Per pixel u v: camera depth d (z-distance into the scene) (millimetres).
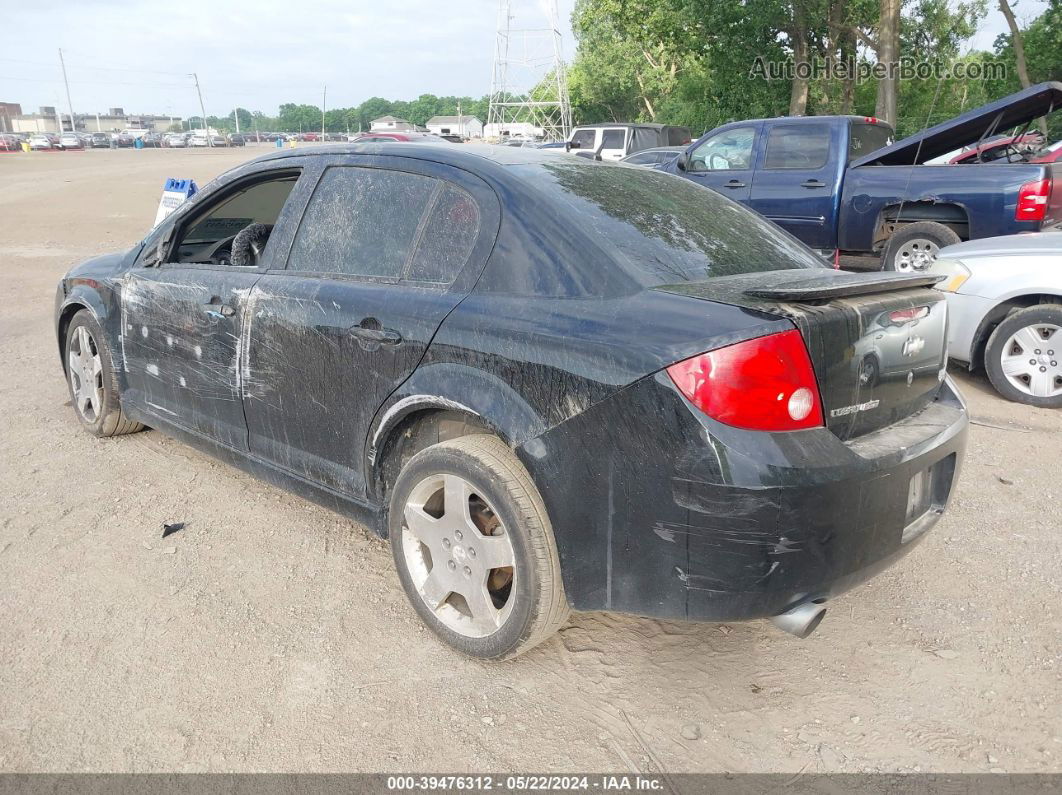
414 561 2996
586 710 2637
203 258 4391
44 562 3516
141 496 4168
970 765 2398
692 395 2213
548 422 2467
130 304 4309
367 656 2908
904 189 8336
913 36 22328
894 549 2512
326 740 2498
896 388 2611
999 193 7805
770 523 2197
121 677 2773
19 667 2814
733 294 2412
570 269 2588
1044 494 4184
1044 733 2525
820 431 2295
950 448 2682
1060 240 5566
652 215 2949
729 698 2695
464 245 2865
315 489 3402
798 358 2240
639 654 2922
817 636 3029
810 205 9094
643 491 2311
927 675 2803
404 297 2932
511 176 2869
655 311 2383
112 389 4605
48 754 2424
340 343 3105
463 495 2746
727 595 2277
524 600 2600
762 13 20047
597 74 52094
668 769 2389
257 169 3793
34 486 4273
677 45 23656
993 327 5742
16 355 7031
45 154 61906
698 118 31469
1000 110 7621
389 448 3098
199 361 3854
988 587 3338
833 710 2633
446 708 2641
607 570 2445
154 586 3342
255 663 2859
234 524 3891
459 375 2691
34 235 16016
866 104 26812
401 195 3137
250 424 3652
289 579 3412
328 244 3344
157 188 26891
